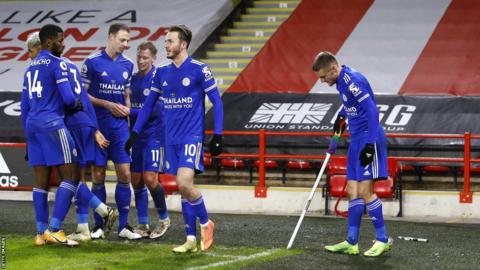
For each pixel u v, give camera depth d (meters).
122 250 13.16
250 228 17.19
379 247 13.29
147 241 14.69
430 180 23.58
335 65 13.34
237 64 29.59
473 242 15.48
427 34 29.08
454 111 24.41
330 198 21.02
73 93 13.35
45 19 32.62
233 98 26.02
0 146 22.88
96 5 33.38
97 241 14.32
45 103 13.28
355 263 12.47
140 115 13.23
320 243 14.93
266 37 31.31
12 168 22.84
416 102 24.88
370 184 13.34
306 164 23.75
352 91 13.09
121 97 15.00
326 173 22.34
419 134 21.72
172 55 12.66
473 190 23.34
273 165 23.83
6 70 29.53
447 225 18.58
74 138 13.79
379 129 13.33
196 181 24.53
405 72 27.11
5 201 22.47
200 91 12.73
